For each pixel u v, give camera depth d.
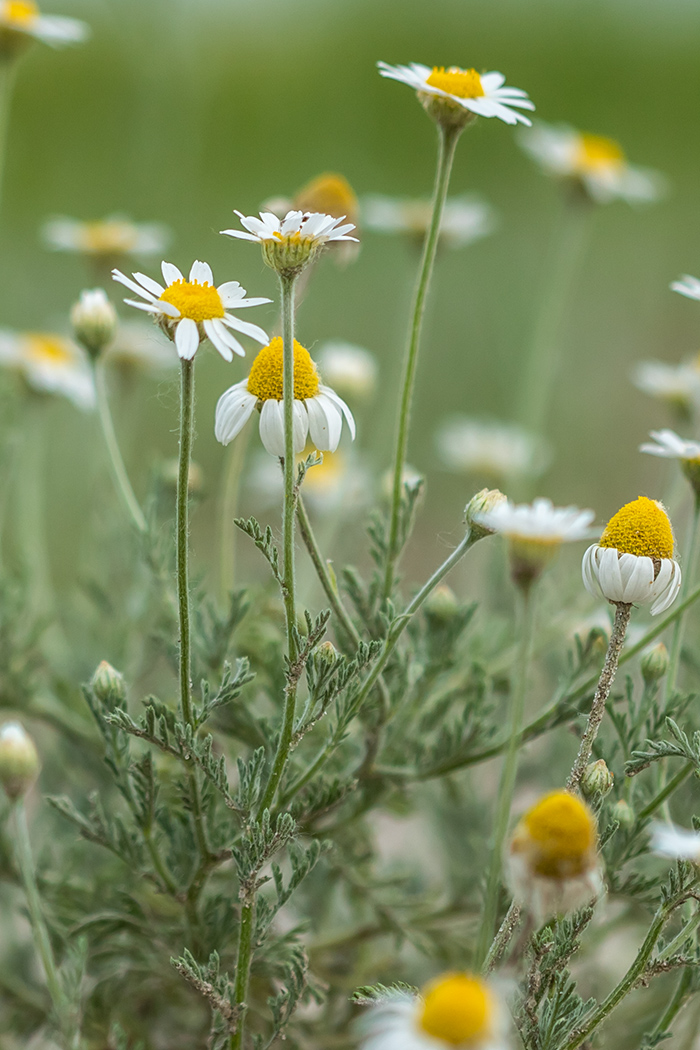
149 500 0.88
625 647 0.84
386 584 0.83
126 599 0.94
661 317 2.05
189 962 0.78
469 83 0.82
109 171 1.76
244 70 2.26
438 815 0.91
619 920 0.86
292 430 0.76
